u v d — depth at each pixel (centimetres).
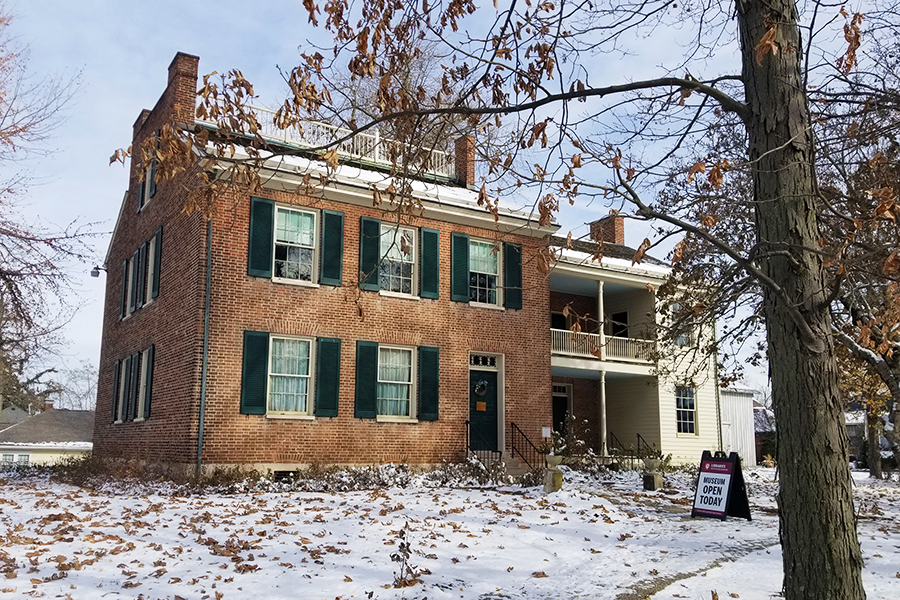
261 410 1634
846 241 502
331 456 1711
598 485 1798
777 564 867
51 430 5038
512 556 906
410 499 1366
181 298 1700
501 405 2000
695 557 916
